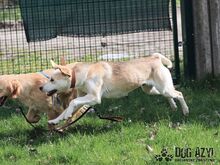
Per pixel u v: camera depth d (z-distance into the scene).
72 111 8.32
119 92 8.70
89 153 7.59
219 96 10.09
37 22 11.23
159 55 9.11
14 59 13.50
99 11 11.27
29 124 9.04
